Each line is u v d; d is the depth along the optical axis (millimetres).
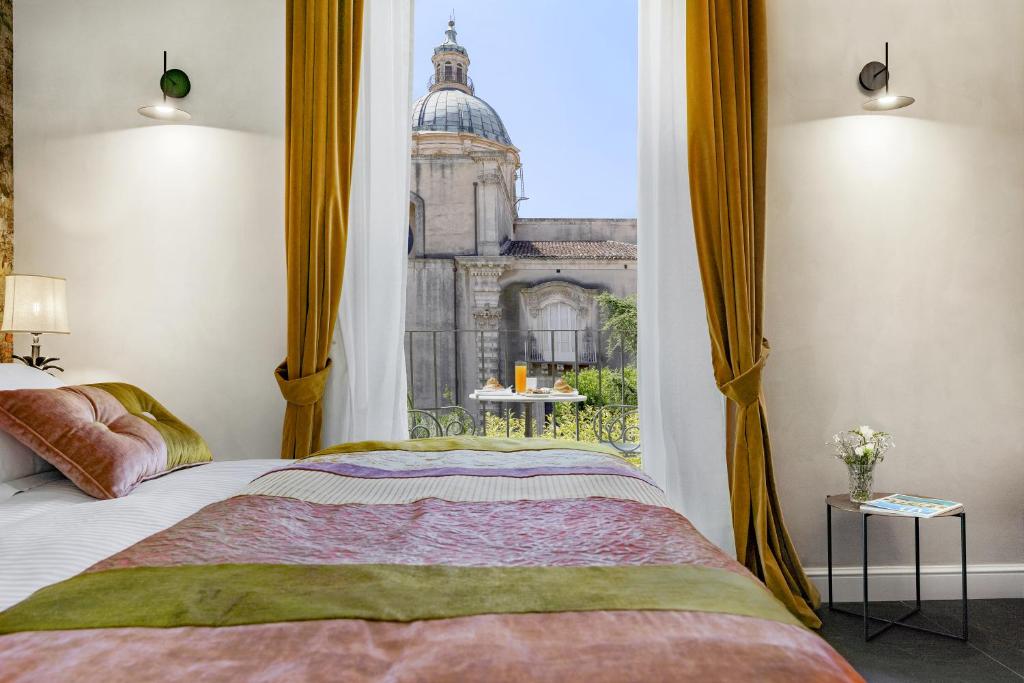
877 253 2574
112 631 654
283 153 2557
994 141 2588
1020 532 2561
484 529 1035
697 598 743
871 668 1960
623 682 558
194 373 2531
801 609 2256
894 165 2576
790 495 2545
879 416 2562
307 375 2340
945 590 2531
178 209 2541
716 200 2373
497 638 636
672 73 2498
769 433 2523
